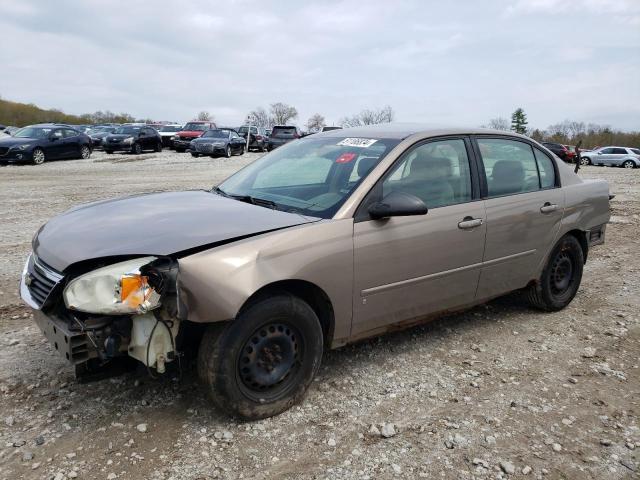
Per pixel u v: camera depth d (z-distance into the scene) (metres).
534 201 4.77
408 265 3.82
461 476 2.89
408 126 4.47
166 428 3.19
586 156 39.78
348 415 3.41
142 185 14.63
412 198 3.52
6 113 82.56
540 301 5.17
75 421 3.23
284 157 4.58
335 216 3.51
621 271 6.99
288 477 2.83
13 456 2.90
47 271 3.14
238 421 3.28
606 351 4.48
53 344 3.05
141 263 2.92
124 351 3.04
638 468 3.00
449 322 4.97
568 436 3.27
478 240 4.26
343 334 3.64
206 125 32.72
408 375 3.94
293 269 3.20
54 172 18.48
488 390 3.78
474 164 4.39
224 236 3.14
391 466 2.94
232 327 3.07
